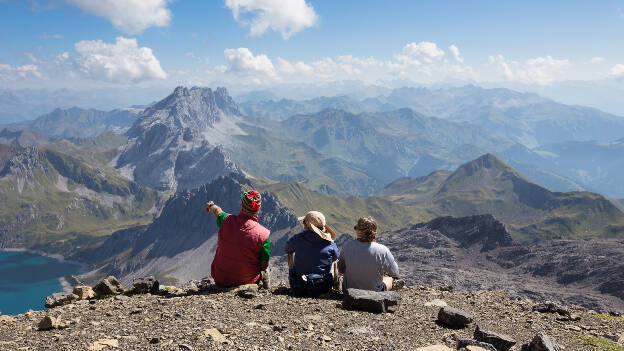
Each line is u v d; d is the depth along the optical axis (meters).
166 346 6.67
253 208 11.62
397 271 10.82
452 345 7.77
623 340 9.68
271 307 9.73
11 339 7.05
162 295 11.41
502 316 11.09
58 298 11.14
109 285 11.77
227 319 8.55
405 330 8.57
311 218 11.30
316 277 10.84
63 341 6.91
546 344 7.32
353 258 10.76
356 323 8.80
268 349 6.79
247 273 11.60
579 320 11.46
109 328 7.75
